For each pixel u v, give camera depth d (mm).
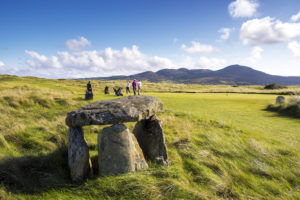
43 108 11992
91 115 4227
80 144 4223
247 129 9414
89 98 16672
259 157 5285
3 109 10266
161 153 4910
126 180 3738
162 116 10125
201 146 6004
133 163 4234
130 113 4328
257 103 21031
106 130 4223
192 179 4215
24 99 12781
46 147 5695
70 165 4145
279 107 16109
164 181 3818
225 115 13695
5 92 14695
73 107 12617
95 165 4727
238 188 3922
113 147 4129
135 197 3451
